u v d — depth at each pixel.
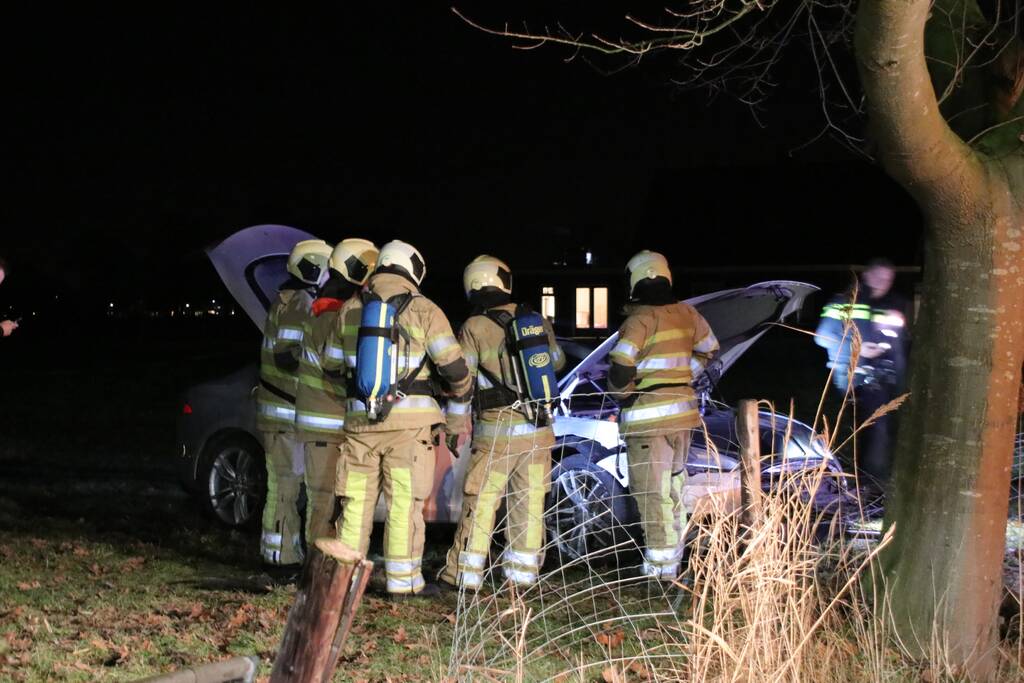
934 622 5.04
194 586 6.15
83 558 6.85
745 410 5.21
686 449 6.47
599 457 7.11
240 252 7.38
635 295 6.57
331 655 2.62
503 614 4.89
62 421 15.91
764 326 7.77
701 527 4.48
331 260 6.20
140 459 12.27
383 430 5.85
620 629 5.43
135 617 5.40
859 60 4.69
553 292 34.88
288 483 6.64
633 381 6.37
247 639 5.04
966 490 5.31
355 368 5.86
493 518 6.23
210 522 8.38
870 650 4.81
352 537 5.86
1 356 33.66
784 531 4.29
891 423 9.16
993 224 5.18
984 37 5.52
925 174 5.06
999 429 5.31
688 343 6.54
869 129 5.07
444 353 5.83
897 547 5.51
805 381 21.42
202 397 8.17
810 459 6.14
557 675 4.55
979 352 5.28
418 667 4.72
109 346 40.16
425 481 5.97
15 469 11.39
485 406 6.21
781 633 4.16
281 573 6.52
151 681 2.59
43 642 4.89
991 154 5.22
